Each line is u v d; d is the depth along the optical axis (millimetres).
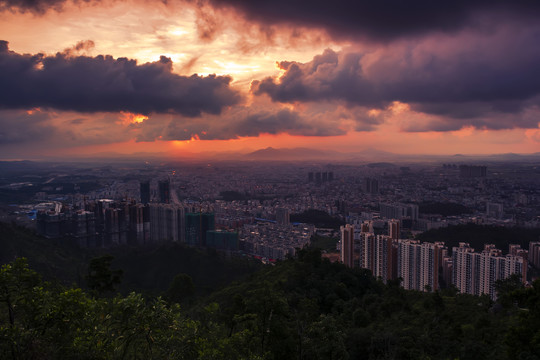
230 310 36625
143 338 15797
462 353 43500
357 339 47906
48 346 14531
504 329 49562
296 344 30078
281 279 75000
